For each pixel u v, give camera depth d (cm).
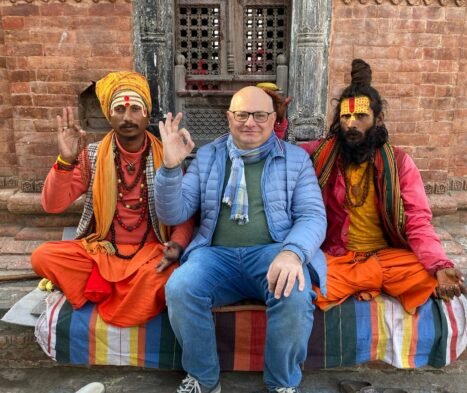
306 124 334
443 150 344
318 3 313
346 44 323
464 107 350
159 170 224
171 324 224
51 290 268
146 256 252
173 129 221
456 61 328
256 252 234
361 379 251
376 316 246
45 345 244
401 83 331
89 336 244
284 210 242
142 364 248
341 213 261
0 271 321
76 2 311
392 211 250
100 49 319
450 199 348
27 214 345
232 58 342
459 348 248
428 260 229
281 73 338
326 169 262
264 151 243
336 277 246
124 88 249
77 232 271
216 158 248
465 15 322
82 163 261
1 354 257
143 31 318
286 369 219
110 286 245
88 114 344
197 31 339
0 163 348
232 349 247
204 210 246
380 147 255
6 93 335
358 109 243
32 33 314
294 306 207
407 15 319
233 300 247
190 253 242
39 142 333
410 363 245
